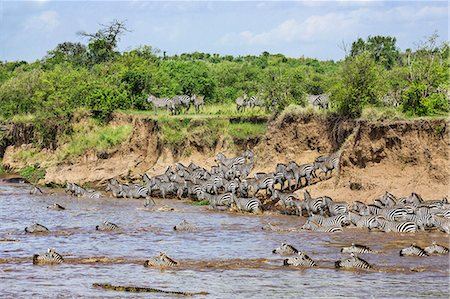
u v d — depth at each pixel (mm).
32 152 87188
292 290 31562
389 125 54094
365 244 41500
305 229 46562
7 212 56625
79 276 34281
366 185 53625
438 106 58375
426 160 52438
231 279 33594
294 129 63781
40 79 97438
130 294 30922
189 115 77688
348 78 60938
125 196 66375
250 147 70938
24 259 38000
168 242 43062
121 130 78812
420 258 37844
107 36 122188
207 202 60750
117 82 89812
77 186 68000
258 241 43031
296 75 79688
